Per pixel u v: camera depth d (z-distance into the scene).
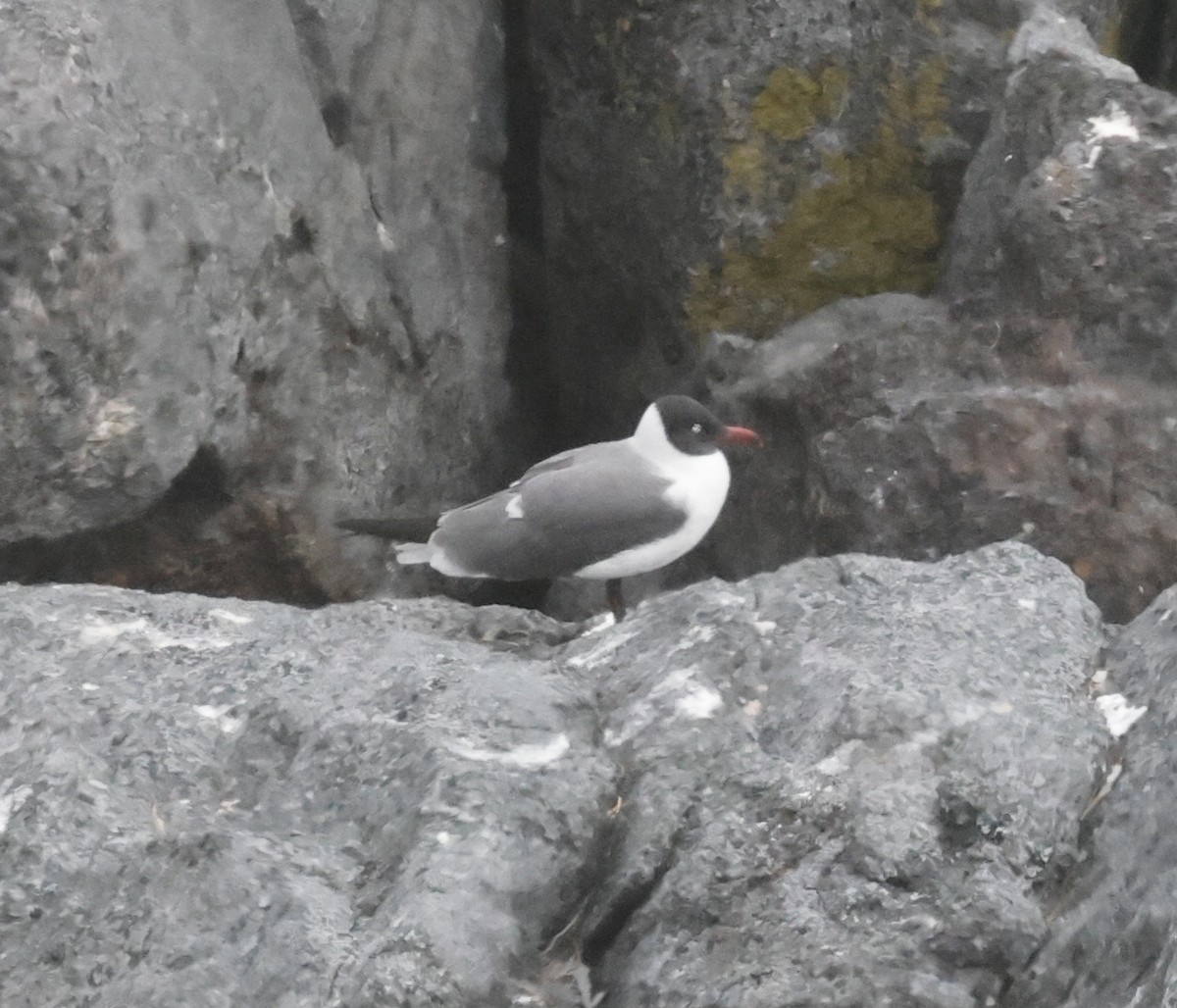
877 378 13.71
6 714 7.85
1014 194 13.79
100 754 7.55
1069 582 9.16
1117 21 16.12
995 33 14.62
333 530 12.97
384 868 7.12
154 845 7.04
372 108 13.69
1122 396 12.98
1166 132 13.37
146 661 8.30
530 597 15.24
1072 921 7.13
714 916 7.09
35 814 7.13
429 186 14.31
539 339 15.86
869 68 14.42
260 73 12.45
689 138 14.45
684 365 14.97
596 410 15.80
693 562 14.96
